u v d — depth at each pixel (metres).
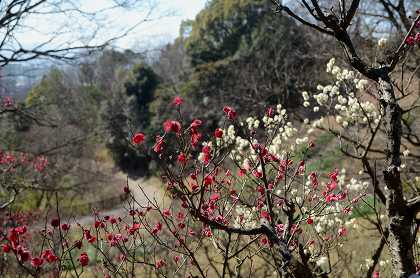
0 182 6.67
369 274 3.86
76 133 12.03
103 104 25.11
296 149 4.44
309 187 3.94
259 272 4.73
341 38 2.27
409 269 1.84
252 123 4.28
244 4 23.38
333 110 5.32
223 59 23.75
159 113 23.31
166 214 3.11
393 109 2.02
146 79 28.73
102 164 28.02
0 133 9.62
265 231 2.01
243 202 3.43
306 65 14.11
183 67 28.45
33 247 4.92
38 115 7.56
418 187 4.61
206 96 20.62
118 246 3.21
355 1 2.23
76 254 5.51
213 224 1.96
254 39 21.05
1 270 4.38
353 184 4.34
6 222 5.55
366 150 4.05
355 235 6.13
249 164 3.53
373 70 2.20
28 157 9.84
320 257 3.69
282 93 10.95
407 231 1.88
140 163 26.69
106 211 17.73
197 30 26.11
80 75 27.33
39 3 5.11
